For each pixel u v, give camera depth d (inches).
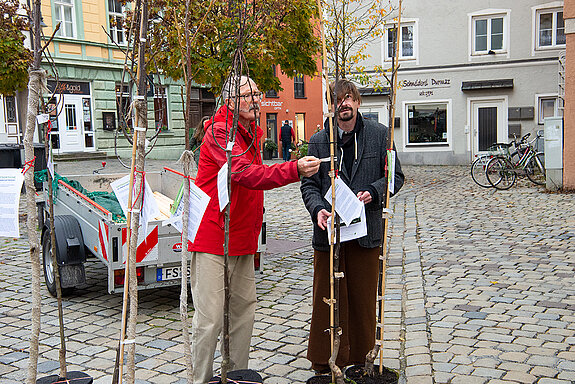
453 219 383.9
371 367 120.1
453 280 233.3
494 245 297.1
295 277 254.2
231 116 121.6
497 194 505.7
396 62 121.0
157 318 201.9
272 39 288.7
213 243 122.9
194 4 247.3
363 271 135.3
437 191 551.5
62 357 109.3
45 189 270.2
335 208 117.0
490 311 192.5
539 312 189.9
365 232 120.0
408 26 919.0
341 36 577.6
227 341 108.7
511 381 138.7
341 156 134.0
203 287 123.6
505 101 893.8
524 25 875.4
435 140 932.0
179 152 972.6
